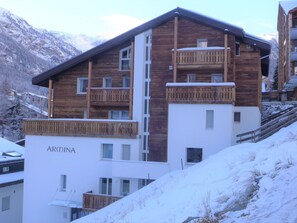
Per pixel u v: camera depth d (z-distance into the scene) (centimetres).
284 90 4797
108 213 1605
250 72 2428
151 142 2372
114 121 2327
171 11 2369
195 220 852
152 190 1691
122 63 2630
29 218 2444
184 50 2317
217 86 2177
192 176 1400
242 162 1222
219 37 2366
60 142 2414
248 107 2420
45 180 2431
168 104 2258
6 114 7356
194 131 2206
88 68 2672
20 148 3662
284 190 816
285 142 1279
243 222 732
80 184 2366
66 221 2373
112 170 2280
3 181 2784
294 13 4534
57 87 2758
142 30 2439
